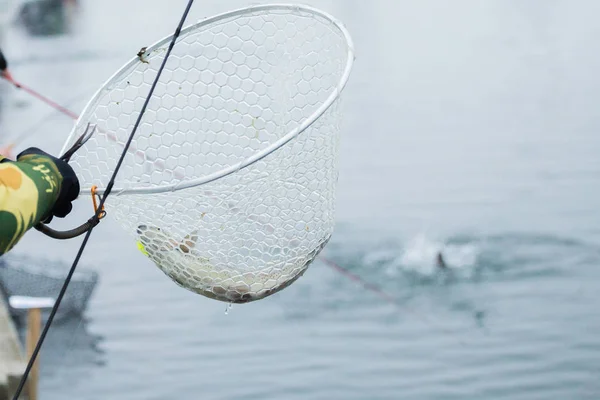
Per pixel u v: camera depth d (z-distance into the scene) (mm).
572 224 14875
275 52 3355
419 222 15180
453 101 20781
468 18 28703
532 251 14258
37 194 2061
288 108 3395
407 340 11688
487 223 14992
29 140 18484
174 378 10594
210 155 3393
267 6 3035
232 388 10430
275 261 2807
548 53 24281
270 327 11930
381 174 16844
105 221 14312
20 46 26766
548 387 10469
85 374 10641
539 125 18859
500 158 17312
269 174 2680
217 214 2727
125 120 3328
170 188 2605
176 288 12703
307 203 2787
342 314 12461
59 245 13367
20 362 8539
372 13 29906
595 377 10617
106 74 23422
